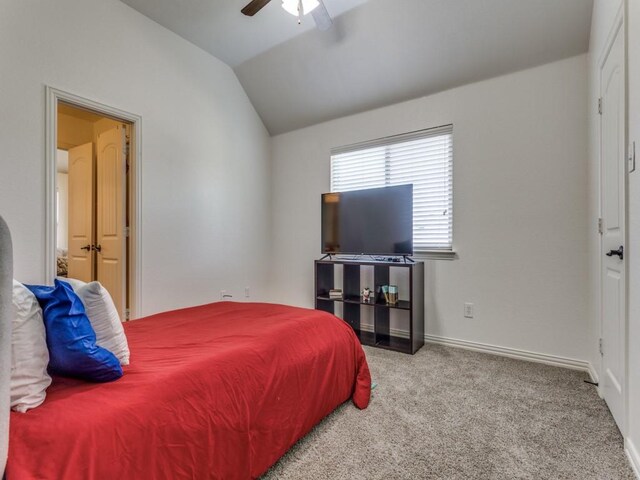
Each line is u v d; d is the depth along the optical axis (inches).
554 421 68.1
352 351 77.5
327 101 144.3
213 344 56.9
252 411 50.2
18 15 84.2
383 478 51.9
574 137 97.9
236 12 112.1
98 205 128.5
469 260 115.5
